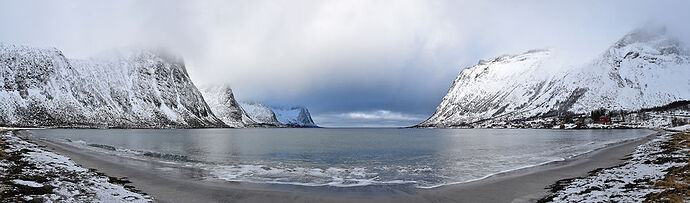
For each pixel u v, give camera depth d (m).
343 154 56.34
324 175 32.22
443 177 30.91
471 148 69.25
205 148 68.56
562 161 41.44
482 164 40.75
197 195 22.48
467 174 32.59
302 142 95.94
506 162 42.44
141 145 74.88
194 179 28.66
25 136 86.12
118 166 35.47
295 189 25.09
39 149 45.66
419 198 22.28
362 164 42.03
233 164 40.62
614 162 37.94
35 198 17.67
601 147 62.62
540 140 100.56
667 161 32.72
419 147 73.62
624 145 63.75
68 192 20.11
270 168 36.91
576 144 77.19
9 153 35.84
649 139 76.81
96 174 28.69
